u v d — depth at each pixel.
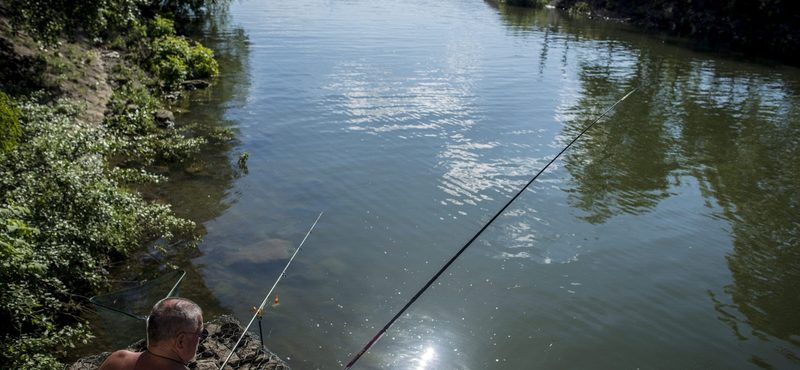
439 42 25.42
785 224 9.74
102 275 7.04
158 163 10.84
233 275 7.43
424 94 16.73
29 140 8.19
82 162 8.11
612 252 8.55
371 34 26.42
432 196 10.09
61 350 5.71
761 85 20.41
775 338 6.90
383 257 8.12
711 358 6.52
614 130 14.36
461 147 12.55
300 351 6.14
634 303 7.41
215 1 28.67
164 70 16.19
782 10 29.78
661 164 12.23
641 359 6.44
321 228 8.82
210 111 14.30
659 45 28.05
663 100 17.66
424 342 6.47
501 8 40.81
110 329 4.79
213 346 4.91
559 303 7.32
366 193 10.09
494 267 8.02
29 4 12.11
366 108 15.11
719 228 9.50
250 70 18.61
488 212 9.60
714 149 13.37
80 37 15.86
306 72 18.61
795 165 12.56
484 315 7.00
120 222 7.47
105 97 13.37
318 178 10.63
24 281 5.57
